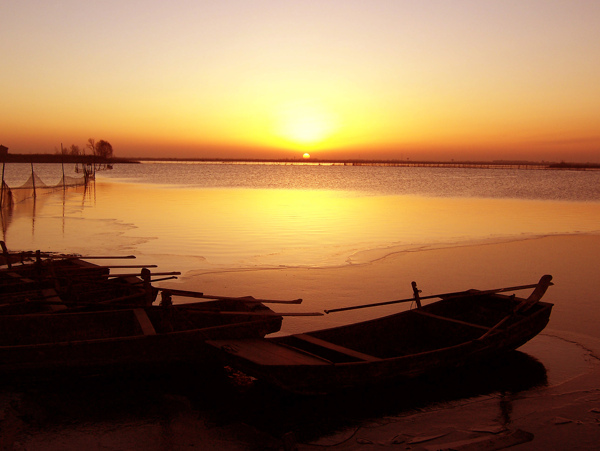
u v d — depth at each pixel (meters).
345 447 5.61
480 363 7.91
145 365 6.89
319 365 6.24
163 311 7.66
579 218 26.92
